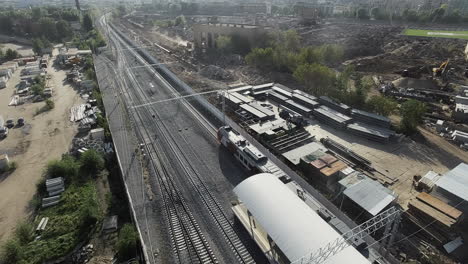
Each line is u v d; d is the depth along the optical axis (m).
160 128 63.56
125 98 79.75
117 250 35.12
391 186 44.19
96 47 135.38
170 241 36.56
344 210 40.03
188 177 47.94
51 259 34.91
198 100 75.81
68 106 76.88
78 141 57.75
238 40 121.12
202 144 57.34
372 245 32.41
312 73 74.56
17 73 105.06
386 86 78.19
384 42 126.62
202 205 42.09
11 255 34.53
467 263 32.25
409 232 36.41
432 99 71.38
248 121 63.84
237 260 33.78
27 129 65.44
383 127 58.78
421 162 49.78
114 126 64.50
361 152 52.84
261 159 45.91
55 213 41.66
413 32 146.62
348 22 181.38
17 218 41.66
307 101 69.00
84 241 37.31
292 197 35.12
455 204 37.91
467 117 60.72
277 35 116.88
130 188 45.66
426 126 60.75
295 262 24.92
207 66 100.25
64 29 164.25
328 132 59.97
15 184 48.34
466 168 43.03
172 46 144.62
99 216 40.62
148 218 40.00
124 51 133.62
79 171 49.62
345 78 74.06
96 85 88.88
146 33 184.12
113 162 53.19
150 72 102.38
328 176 42.97
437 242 34.59
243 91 78.75
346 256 27.28
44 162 53.78
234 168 49.97
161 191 44.94
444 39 125.88
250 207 34.88
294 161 48.38
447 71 83.06
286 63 94.00
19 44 155.75
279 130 58.81
